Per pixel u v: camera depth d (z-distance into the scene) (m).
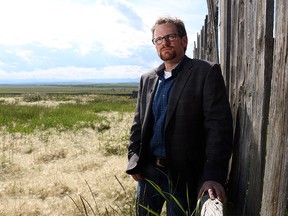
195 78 2.64
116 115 16.03
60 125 11.82
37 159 7.12
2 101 27.34
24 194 5.11
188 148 2.66
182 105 2.64
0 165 6.51
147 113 2.89
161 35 2.75
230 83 3.30
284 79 1.87
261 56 2.42
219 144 2.51
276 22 1.97
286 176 1.87
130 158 3.13
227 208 3.13
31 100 29.69
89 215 4.23
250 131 2.69
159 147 2.84
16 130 10.64
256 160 2.53
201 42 6.72
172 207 2.83
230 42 3.43
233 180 3.13
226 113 2.57
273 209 1.98
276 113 1.95
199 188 2.54
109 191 4.82
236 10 3.12
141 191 2.99
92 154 7.61
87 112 16.73
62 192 5.09
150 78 3.00
